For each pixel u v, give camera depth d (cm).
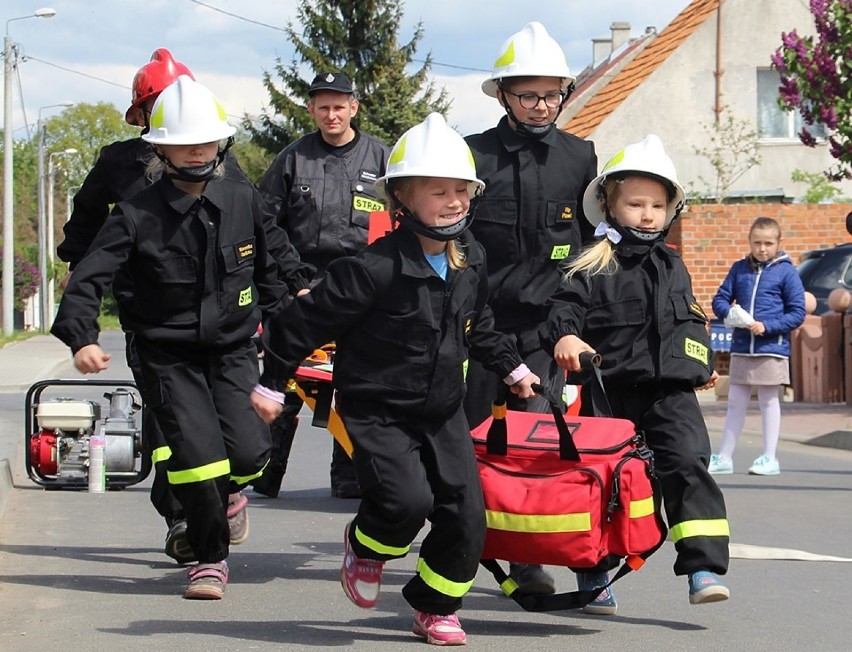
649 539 514
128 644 508
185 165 566
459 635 509
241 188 595
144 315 581
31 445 989
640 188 557
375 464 493
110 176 679
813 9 1541
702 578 534
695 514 540
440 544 502
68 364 2881
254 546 745
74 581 634
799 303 1123
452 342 501
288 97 4681
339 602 592
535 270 641
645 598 615
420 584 507
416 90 4547
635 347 553
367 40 4606
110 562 688
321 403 700
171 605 581
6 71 4141
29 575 650
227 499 588
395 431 498
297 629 537
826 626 558
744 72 2777
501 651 502
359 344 500
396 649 502
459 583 503
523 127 637
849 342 1702
